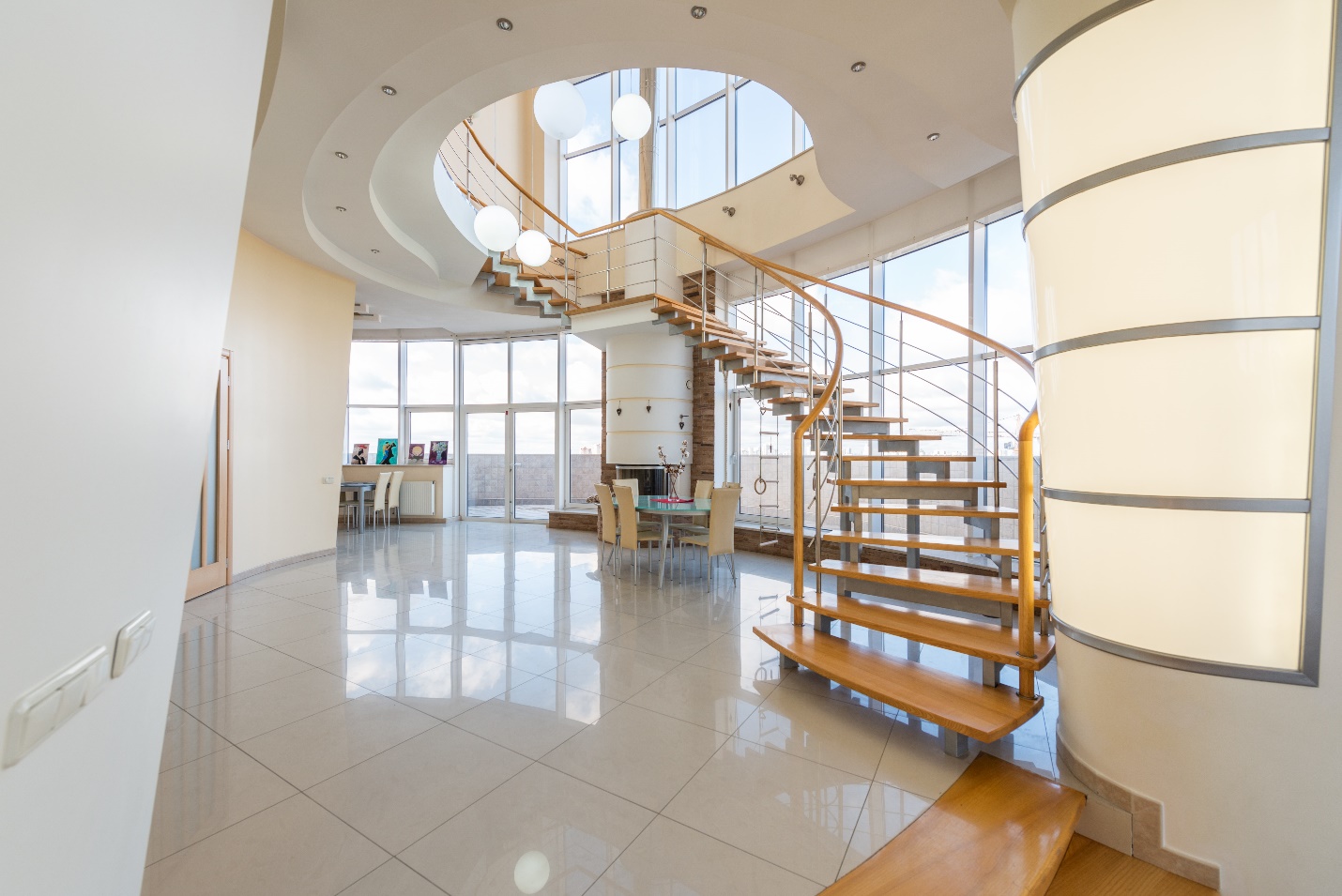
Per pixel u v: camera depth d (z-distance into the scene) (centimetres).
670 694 309
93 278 64
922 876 177
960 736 246
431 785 224
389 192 535
